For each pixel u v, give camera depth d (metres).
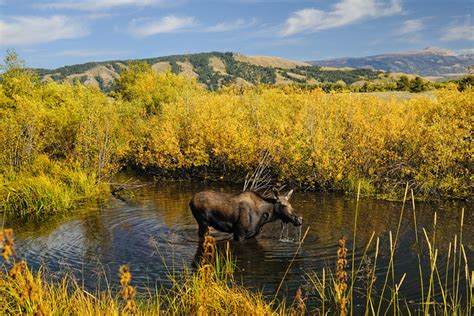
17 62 29.08
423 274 8.29
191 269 8.77
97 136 20.06
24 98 24.50
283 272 8.56
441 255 9.25
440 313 6.69
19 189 14.86
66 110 22.95
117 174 22.22
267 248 10.04
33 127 20.20
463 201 14.59
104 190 17.55
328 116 19.81
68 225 12.38
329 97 21.98
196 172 20.89
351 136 17.44
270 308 6.62
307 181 17.38
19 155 19.11
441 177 15.38
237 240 10.61
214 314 6.15
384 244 10.05
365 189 15.90
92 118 20.84
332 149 17.00
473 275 4.09
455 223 11.77
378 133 16.95
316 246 10.07
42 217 13.42
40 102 26.30
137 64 51.81
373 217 12.55
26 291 4.41
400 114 21.03
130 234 11.27
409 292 7.52
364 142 16.67
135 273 8.60
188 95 25.02
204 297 5.61
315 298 7.34
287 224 12.02
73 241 10.80
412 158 16.38
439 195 15.15
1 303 5.88
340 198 15.32
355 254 9.47
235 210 10.55
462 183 15.09
